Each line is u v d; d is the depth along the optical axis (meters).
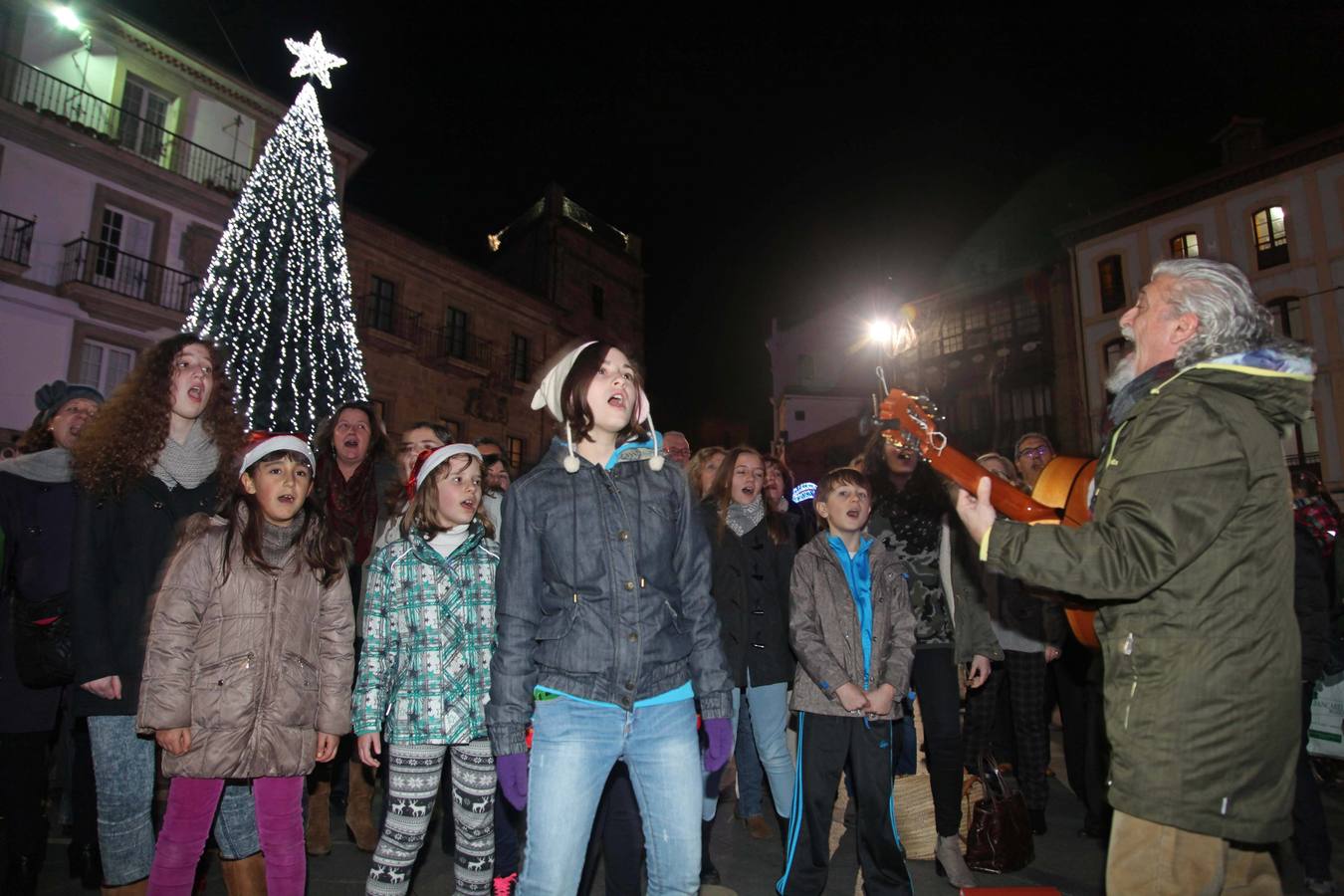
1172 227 24.12
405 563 3.28
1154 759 1.87
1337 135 21.14
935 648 3.78
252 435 3.51
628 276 31.23
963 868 3.73
